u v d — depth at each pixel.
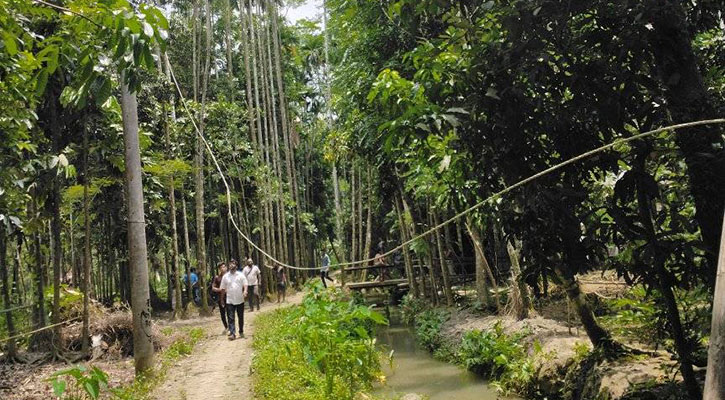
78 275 17.30
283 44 27.97
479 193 5.05
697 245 4.15
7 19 4.15
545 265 4.54
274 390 6.72
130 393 6.67
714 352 1.66
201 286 17.41
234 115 21.86
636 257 4.54
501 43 4.46
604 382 5.56
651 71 4.30
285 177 27.30
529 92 4.42
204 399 6.81
